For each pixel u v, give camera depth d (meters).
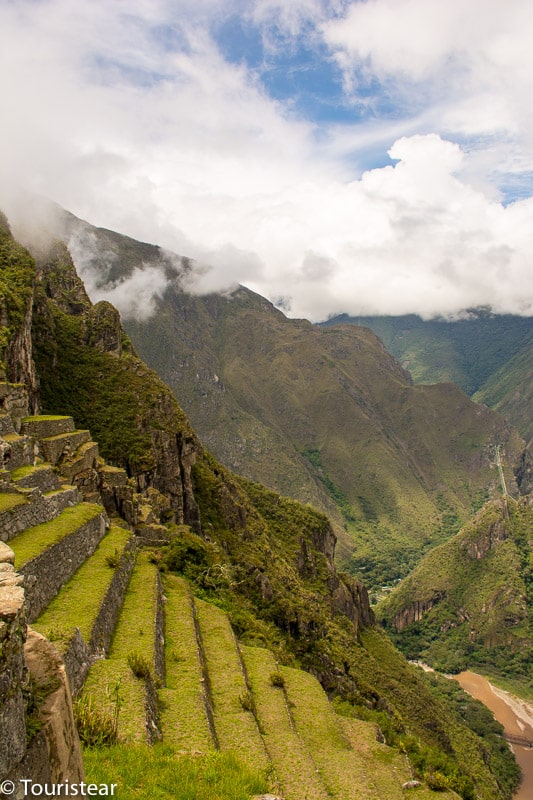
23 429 41.50
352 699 49.22
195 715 20.05
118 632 24.33
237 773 15.84
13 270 76.81
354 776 24.30
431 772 38.06
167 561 42.62
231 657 28.67
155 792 13.38
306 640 53.06
